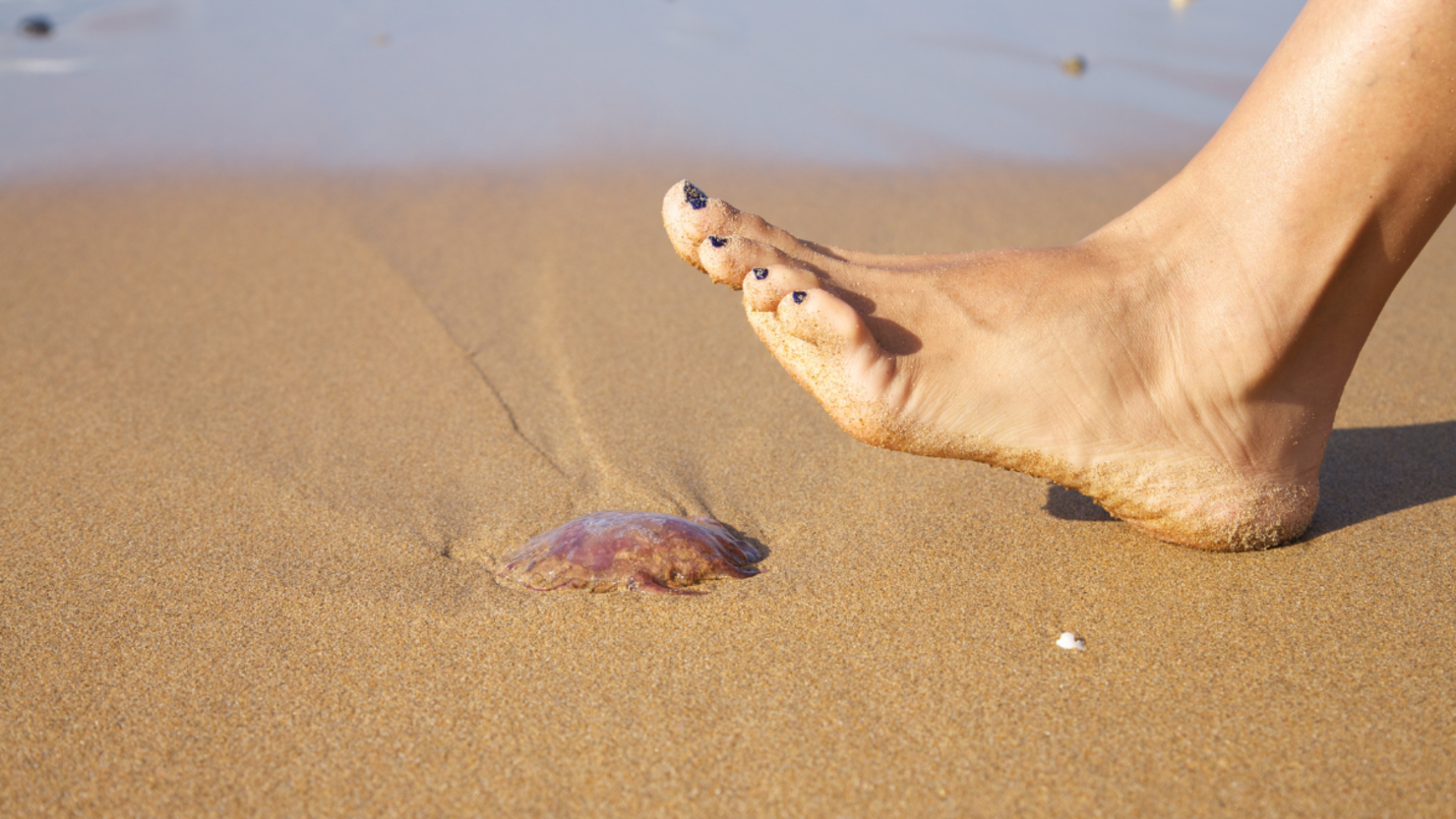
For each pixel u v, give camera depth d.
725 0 1.86
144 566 0.63
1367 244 0.58
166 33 1.63
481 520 0.66
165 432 0.73
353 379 0.78
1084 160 1.20
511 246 0.95
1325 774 0.52
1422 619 0.58
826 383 0.60
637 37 1.66
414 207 1.05
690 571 0.61
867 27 1.73
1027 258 0.62
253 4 1.78
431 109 1.34
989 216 1.03
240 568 0.62
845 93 1.42
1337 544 0.62
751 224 0.62
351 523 0.65
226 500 0.67
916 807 0.51
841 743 0.53
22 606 0.60
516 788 0.52
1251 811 0.51
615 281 0.89
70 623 0.59
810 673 0.56
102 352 0.81
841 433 0.72
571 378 0.77
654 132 1.27
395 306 0.86
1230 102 1.39
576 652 0.57
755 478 0.68
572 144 1.23
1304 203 0.58
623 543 0.61
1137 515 0.62
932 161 1.19
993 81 1.48
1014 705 0.55
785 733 0.54
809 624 0.58
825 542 0.63
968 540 0.63
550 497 0.67
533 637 0.58
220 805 0.52
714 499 0.67
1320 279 0.59
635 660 0.57
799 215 1.03
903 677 0.56
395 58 1.54
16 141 1.22
